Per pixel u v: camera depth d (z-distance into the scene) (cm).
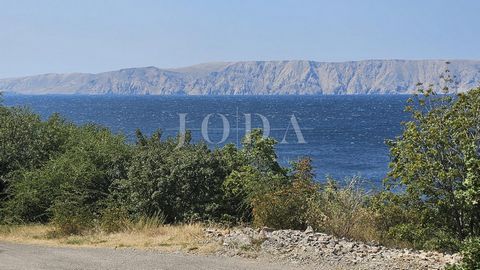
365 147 5741
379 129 8381
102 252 1125
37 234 1449
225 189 1584
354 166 4219
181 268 956
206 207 1547
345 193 1360
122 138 2000
